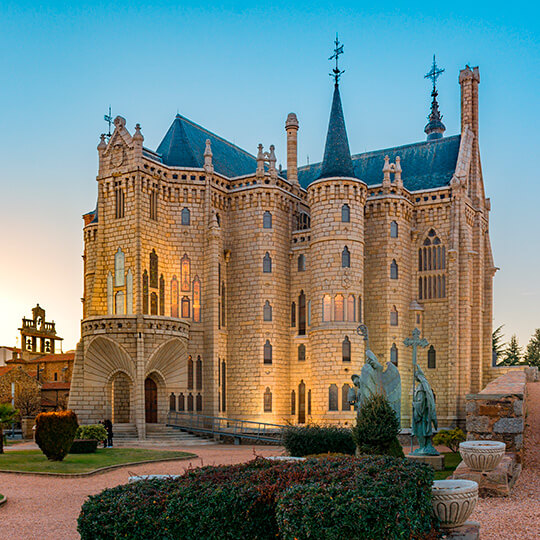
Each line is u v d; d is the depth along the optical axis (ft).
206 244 206.59
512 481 69.62
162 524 43.32
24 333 338.95
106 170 202.39
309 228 236.02
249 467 51.06
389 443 82.02
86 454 123.24
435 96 298.15
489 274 253.03
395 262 221.87
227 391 211.00
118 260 197.26
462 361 217.15
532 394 128.06
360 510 38.17
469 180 240.53
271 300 211.82
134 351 179.11
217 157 237.25
